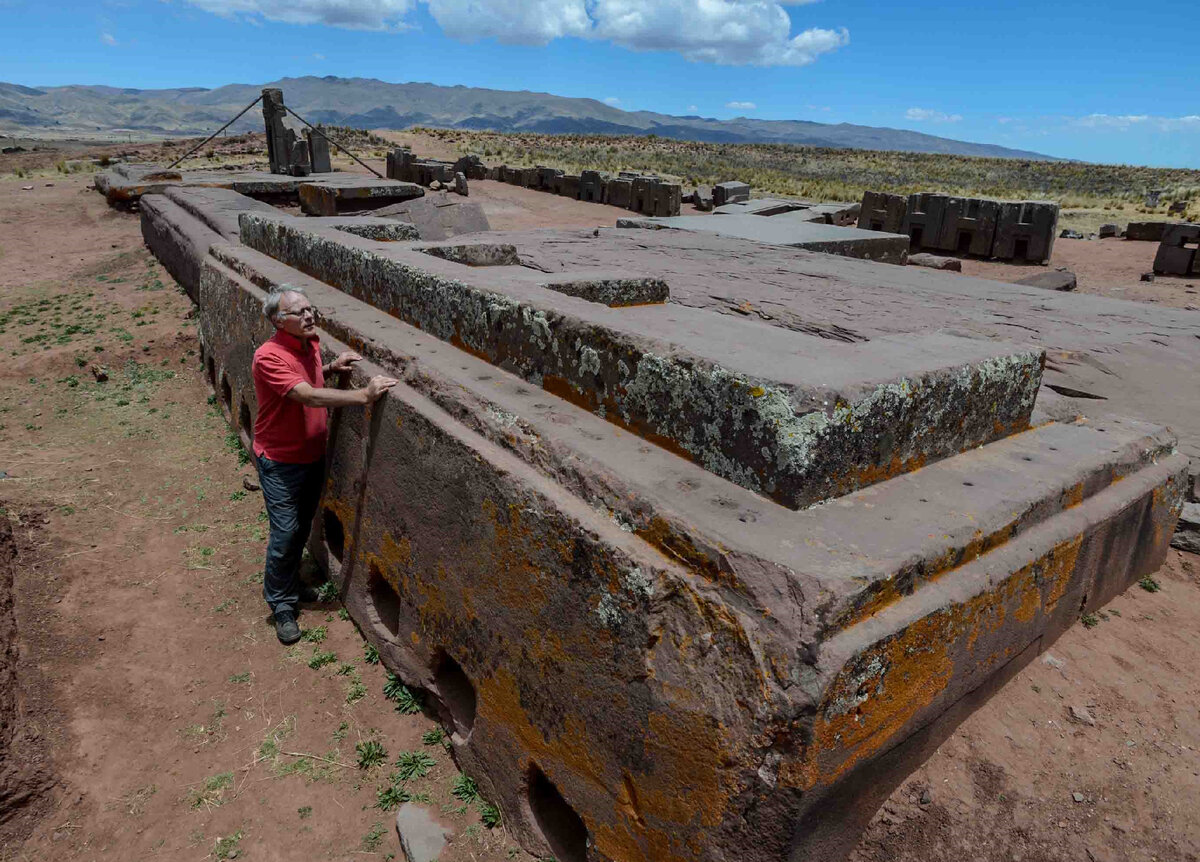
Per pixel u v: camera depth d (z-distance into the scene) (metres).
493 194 22.61
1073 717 2.63
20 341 8.92
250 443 6.04
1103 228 19.59
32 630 4.00
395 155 23.64
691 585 2.04
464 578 2.95
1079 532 2.62
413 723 3.46
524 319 3.24
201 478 5.90
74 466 6.04
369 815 3.05
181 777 3.23
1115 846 2.30
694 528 2.08
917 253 15.85
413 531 3.31
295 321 3.72
